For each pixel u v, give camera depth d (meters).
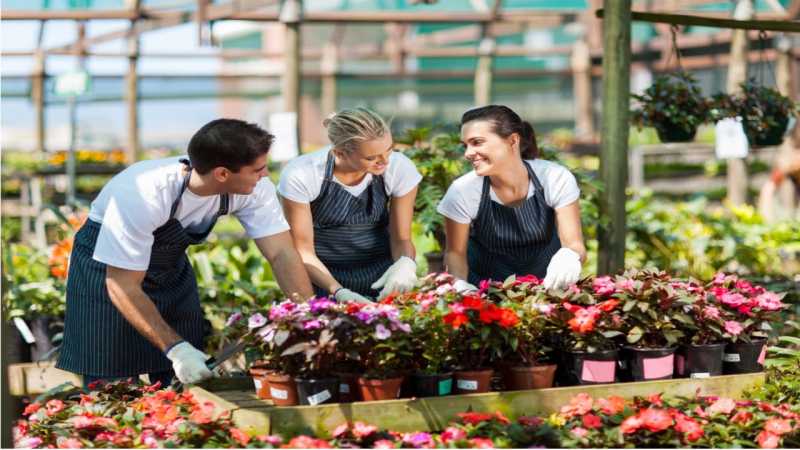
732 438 2.68
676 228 7.32
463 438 2.54
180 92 13.40
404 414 2.74
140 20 10.05
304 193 3.66
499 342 2.86
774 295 3.30
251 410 2.68
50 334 5.07
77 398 3.52
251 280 5.66
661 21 5.05
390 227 3.89
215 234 7.32
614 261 5.08
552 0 10.62
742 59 7.95
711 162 13.03
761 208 7.72
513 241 3.85
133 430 2.82
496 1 10.55
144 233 3.21
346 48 14.70
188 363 3.05
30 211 9.44
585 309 2.99
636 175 11.23
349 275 3.84
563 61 15.73
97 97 13.05
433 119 15.59
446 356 2.90
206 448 2.59
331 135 3.42
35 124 12.90
